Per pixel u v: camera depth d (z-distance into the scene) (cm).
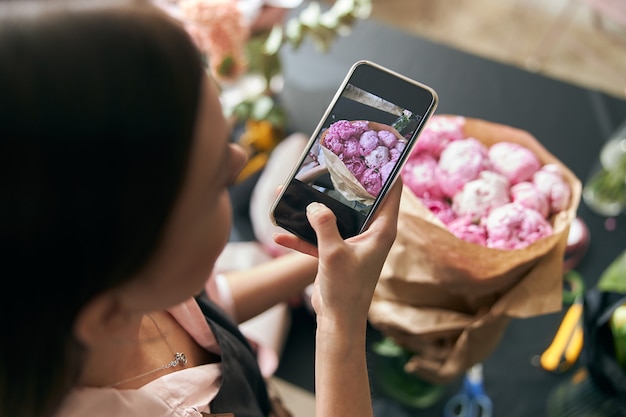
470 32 183
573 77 171
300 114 93
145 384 42
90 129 22
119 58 23
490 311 60
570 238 78
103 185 23
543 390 75
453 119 66
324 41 85
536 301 59
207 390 46
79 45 23
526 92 90
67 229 24
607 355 64
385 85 47
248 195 87
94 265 25
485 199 59
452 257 57
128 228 25
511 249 57
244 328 76
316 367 42
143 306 32
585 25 180
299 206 46
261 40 85
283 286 66
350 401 40
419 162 63
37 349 27
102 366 38
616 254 81
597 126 87
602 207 83
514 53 178
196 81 26
